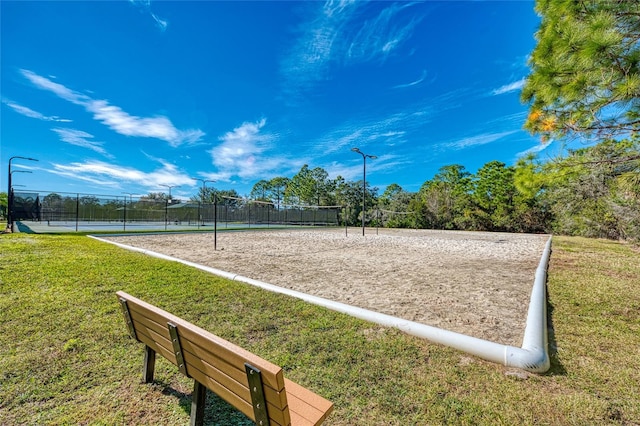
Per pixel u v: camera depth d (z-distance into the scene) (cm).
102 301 369
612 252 1020
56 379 203
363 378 210
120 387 197
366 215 4069
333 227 3450
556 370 224
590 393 193
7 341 258
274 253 968
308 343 267
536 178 398
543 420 166
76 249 813
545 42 308
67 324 297
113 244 999
